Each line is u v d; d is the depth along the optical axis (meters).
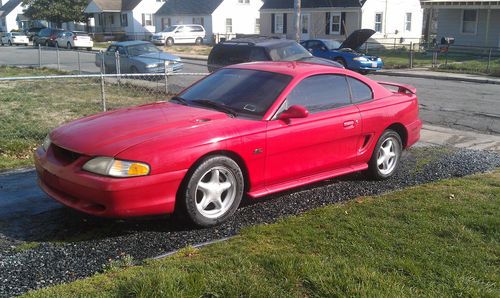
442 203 5.17
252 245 4.15
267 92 5.31
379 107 6.11
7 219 4.79
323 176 5.64
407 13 39.25
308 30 39.38
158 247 4.21
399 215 4.82
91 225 4.66
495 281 3.58
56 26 61.59
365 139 6.02
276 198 5.57
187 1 51.09
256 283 3.38
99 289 3.38
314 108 5.48
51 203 5.25
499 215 4.82
